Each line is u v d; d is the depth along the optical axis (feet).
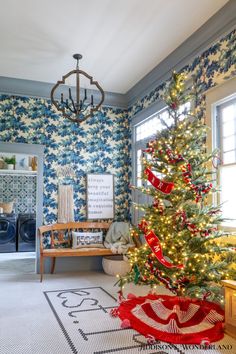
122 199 18.83
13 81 16.46
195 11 10.85
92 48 13.28
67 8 10.64
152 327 8.80
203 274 9.70
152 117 16.51
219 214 10.56
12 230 24.61
